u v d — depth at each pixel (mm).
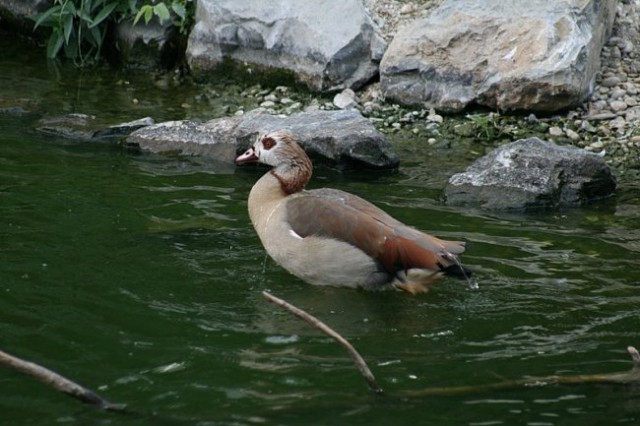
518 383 8344
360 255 10094
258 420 7723
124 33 18141
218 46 17234
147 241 11148
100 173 13328
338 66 16578
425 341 9172
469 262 10930
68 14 18000
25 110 15844
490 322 9578
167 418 7738
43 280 10031
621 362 8781
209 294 9969
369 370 8156
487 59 15688
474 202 12797
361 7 16938
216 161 14172
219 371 8477
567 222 12289
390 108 16094
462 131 15305
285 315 9609
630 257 11148
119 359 8625
